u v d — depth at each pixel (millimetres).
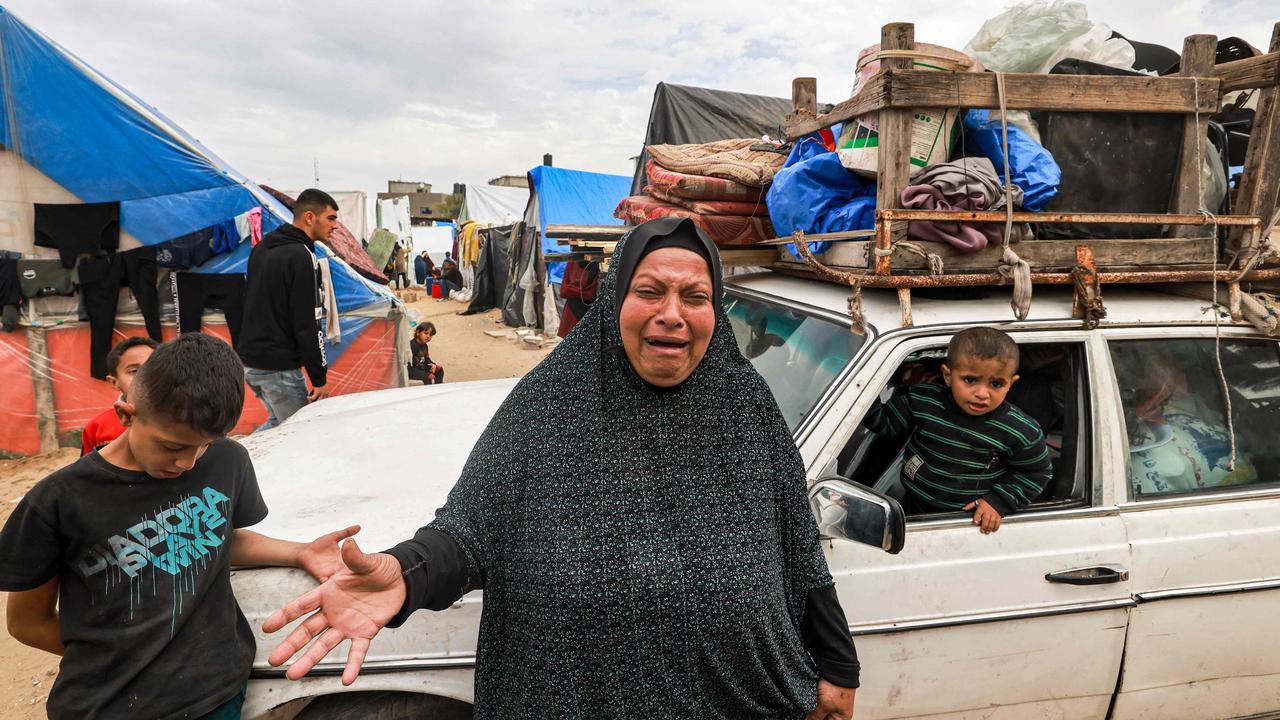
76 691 1465
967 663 1918
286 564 1719
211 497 1574
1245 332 2186
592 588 1250
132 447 1444
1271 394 2240
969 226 2014
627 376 1323
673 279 1217
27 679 2945
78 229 5531
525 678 1303
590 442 1298
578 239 3525
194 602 1521
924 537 1894
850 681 1521
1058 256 2105
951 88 2016
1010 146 2148
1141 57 3137
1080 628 1970
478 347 12328
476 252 20734
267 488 2158
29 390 5699
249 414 6121
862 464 2141
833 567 1815
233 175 5984
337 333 6332
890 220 1928
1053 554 1942
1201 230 2297
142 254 5699
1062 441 2078
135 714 1472
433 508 1975
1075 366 2072
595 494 1282
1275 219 2207
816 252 2398
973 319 1996
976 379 1836
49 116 5320
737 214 2840
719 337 1396
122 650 1461
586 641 1271
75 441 5914
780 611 1398
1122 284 2309
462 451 2418
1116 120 2230
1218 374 2186
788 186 2416
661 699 1299
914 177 2080
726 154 3107
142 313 5824
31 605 1449
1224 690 2143
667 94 7871
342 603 1137
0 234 5414
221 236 5926
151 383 1368
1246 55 2652
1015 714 1996
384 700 1735
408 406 2992
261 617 1669
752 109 8133
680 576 1278
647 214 3104
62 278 5582
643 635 1276
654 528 1288
